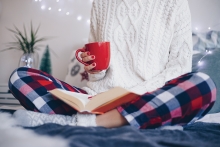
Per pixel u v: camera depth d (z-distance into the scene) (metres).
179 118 0.71
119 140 0.47
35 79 0.85
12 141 0.45
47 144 0.43
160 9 1.03
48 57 2.05
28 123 0.68
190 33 1.00
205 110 0.74
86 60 0.85
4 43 2.19
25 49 2.00
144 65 1.00
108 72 1.04
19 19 2.16
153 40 1.01
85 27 1.96
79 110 0.66
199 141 0.57
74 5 1.99
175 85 0.72
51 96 0.81
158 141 0.51
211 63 1.29
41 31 2.09
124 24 1.06
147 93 0.73
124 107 0.70
